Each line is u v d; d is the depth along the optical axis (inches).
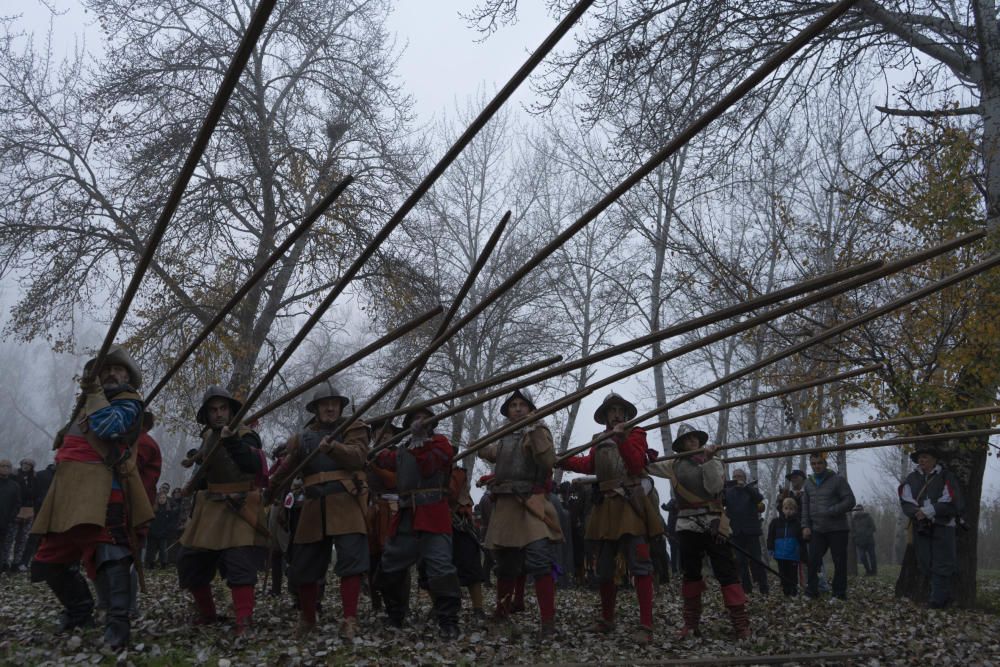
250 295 716.7
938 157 443.5
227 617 258.2
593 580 459.5
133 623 254.4
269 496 249.4
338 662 202.8
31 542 512.1
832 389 466.9
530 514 261.1
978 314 393.1
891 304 167.2
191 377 691.4
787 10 474.0
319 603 291.0
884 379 417.7
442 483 249.6
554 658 222.8
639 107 514.0
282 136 732.7
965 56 444.8
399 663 203.2
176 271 698.2
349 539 236.5
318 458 241.6
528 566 259.0
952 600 404.8
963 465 413.7
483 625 278.4
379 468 302.2
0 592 360.8
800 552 473.4
